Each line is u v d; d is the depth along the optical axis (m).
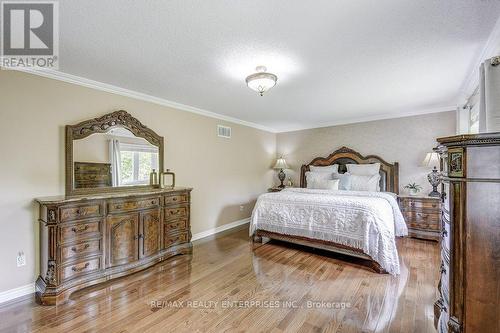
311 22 1.68
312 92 3.21
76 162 2.62
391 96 3.39
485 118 1.80
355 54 2.15
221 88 3.06
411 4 1.49
